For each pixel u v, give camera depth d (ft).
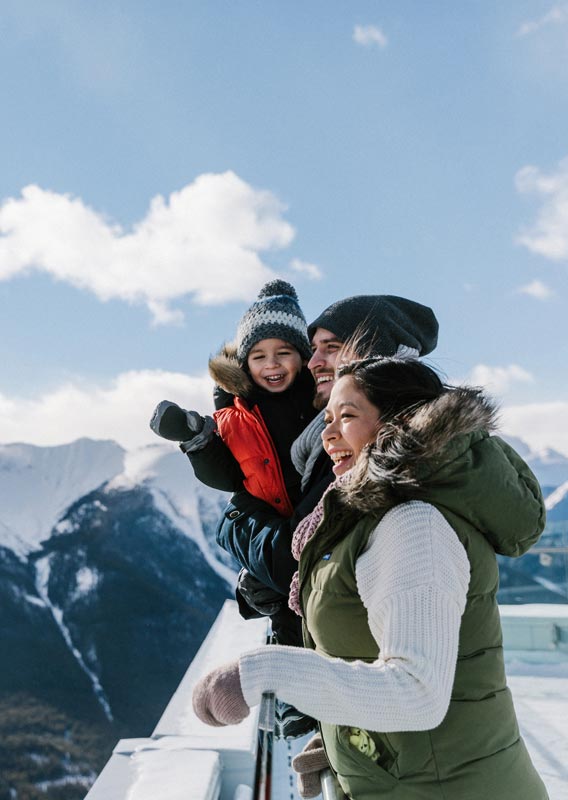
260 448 6.03
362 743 3.54
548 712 12.17
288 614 5.76
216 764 8.09
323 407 5.63
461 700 3.43
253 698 3.07
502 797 3.41
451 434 3.43
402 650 3.03
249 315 6.56
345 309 5.45
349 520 3.72
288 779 8.21
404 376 3.97
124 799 7.09
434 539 3.31
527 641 16.52
